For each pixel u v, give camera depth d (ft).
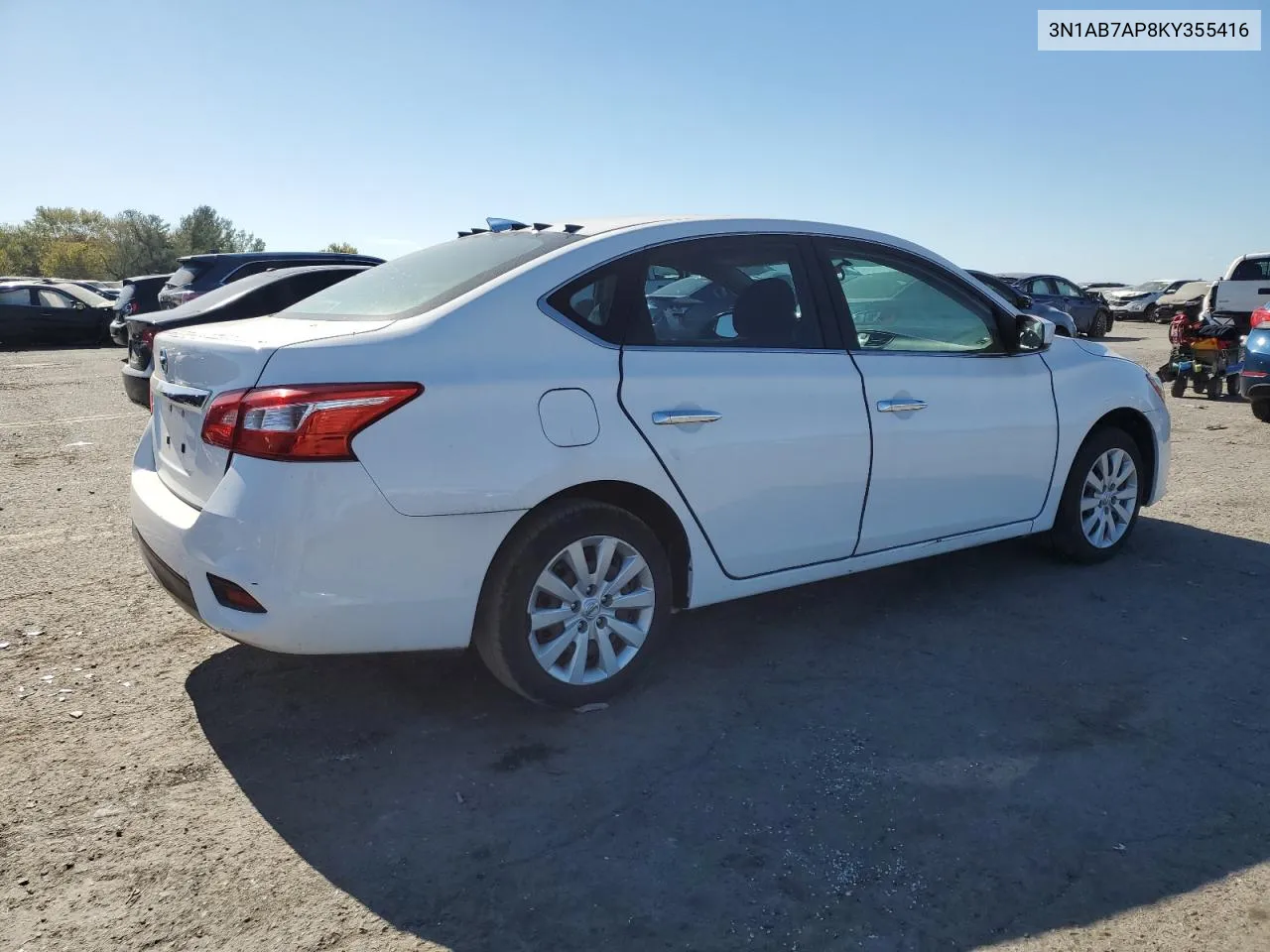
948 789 9.70
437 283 11.39
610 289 11.34
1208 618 14.28
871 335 13.44
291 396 9.35
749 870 8.43
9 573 16.29
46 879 8.32
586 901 8.04
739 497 11.89
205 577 9.80
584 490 11.00
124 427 31.96
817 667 12.62
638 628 11.46
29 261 315.58
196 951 7.48
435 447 9.74
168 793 9.65
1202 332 39.86
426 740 10.73
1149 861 8.55
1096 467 16.40
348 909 7.96
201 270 36.81
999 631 13.82
